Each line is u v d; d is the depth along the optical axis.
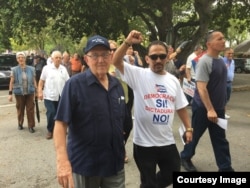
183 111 3.98
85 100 2.99
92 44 3.02
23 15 17.83
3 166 6.16
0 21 19.47
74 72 13.41
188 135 4.03
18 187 5.23
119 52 3.70
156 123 3.73
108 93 3.08
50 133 8.01
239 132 8.23
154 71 3.81
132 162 6.15
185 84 7.86
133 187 5.10
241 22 23.25
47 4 17.53
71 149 3.08
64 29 20.84
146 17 22.02
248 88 18.69
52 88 7.77
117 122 3.12
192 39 18.62
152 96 3.75
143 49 17.36
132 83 3.79
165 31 19.14
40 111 11.73
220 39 4.83
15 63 21.44
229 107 12.05
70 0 17.12
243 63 42.00
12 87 8.88
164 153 3.76
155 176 3.77
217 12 20.17
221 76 4.92
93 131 3.00
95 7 17.53
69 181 2.84
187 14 25.28
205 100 4.86
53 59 7.91
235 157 6.35
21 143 7.67
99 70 3.03
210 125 5.13
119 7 17.86
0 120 10.49
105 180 3.17
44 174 5.75
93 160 3.03
